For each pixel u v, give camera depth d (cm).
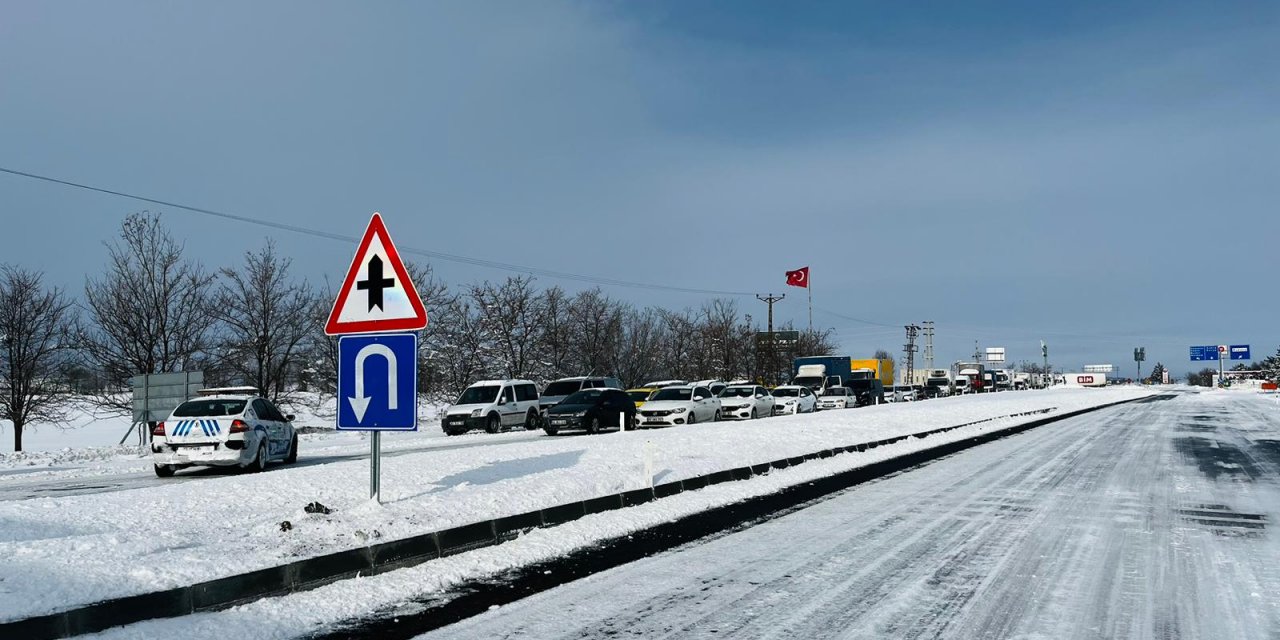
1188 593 670
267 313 3312
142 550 705
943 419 2997
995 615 607
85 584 596
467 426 2983
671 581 714
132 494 1028
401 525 823
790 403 4056
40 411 3000
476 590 683
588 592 677
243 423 1652
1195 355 12850
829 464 1641
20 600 552
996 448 2141
